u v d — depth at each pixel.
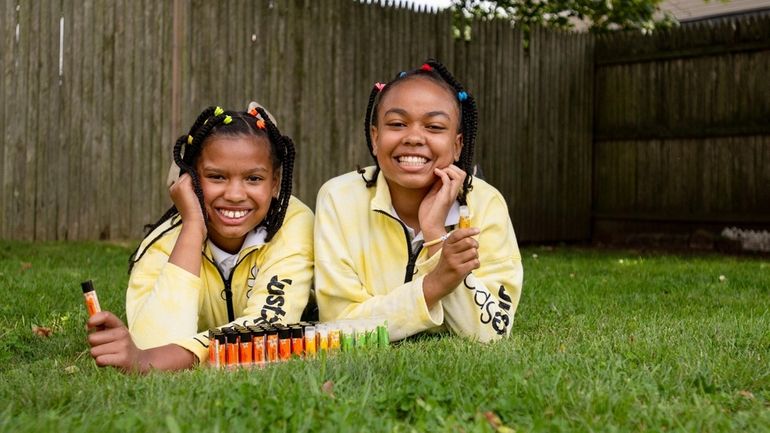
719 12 12.74
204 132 3.17
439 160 3.24
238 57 8.11
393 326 3.10
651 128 10.16
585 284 5.57
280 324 2.91
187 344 2.85
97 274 5.52
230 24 8.06
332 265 3.27
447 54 9.38
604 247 10.10
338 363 2.57
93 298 2.67
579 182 10.59
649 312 4.29
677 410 2.20
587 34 10.55
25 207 7.41
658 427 2.04
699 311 4.33
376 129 3.38
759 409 2.25
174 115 7.93
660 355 2.86
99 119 7.67
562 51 10.35
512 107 9.94
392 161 3.22
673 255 8.59
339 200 3.36
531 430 1.99
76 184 7.61
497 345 2.97
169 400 2.17
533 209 10.17
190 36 7.91
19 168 7.37
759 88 9.34
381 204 3.29
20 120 7.35
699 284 5.61
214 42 8.00
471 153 3.40
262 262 3.31
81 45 7.55
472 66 9.58
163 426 1.98
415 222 3.40
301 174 8.45
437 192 3.27
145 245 3.37
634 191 10.35
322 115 8.57
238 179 3.16
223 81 8.06
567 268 6.78
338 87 8.66
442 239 3.16
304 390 2.22
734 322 3.71
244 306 3.35
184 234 3.11
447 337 3.24
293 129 8.39
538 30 10.13
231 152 3.14
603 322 3.85
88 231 7.69
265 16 8.21
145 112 7.86
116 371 2.66
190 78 7.93
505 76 9.87
